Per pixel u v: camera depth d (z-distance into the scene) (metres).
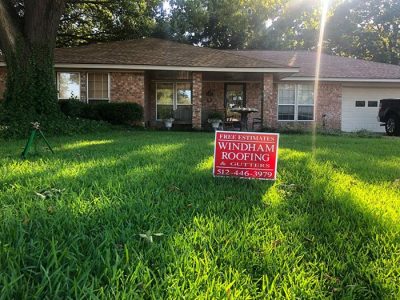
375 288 1.71
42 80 12.27
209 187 3.51
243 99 18.47
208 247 2.06
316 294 1.62
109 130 12.73
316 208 2.98
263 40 29.92
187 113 18.06
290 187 3.68
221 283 1.65
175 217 2.54
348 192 3.45
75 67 15.48
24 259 1.77
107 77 16.16
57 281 1.55
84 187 3.36
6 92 12.30
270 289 1.63
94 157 5.48
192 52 17.03
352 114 18.67
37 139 7.55
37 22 12.09
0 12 11.70
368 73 18.14
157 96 18.03
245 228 2.37
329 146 8.55
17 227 2.18
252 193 3.34
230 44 30.81
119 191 3.22
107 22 24.52
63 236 2.10
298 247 2.09
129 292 1.50
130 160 5.16
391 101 15.29
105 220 2.44
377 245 2.20
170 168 4.51
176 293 1.54
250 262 1.90
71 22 24.75
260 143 3.76
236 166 3.81
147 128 15.55
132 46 17.86
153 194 3.19
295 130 15.84
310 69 18.42
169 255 1.88
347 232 2.39
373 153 7.27
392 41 31.23
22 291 1.47
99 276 1.65
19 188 3.28
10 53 12.05
